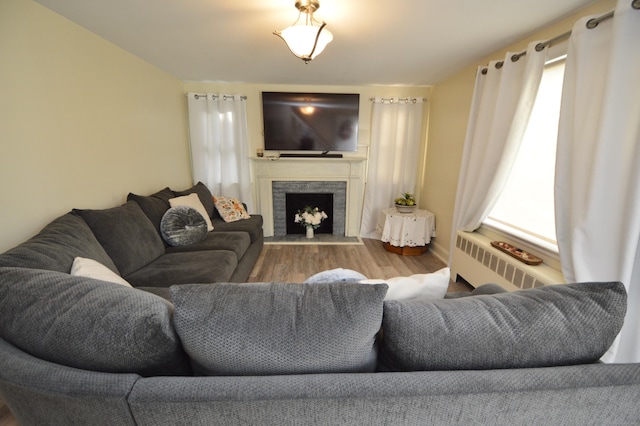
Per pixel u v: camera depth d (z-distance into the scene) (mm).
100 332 679
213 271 1842
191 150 3730
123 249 1770
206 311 685
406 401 617
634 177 1277
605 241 1417
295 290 756
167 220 2328
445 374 651
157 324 670
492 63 2285
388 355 791
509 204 2350
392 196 4031
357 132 3820
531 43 1883
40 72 1612
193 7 1672
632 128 1307
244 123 3740
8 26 1429
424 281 1081
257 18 1814
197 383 627
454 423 644
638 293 1378
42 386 629
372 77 3260
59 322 701
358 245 3838
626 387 633
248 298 720
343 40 2150
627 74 1309
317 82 3566
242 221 3225
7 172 1441
